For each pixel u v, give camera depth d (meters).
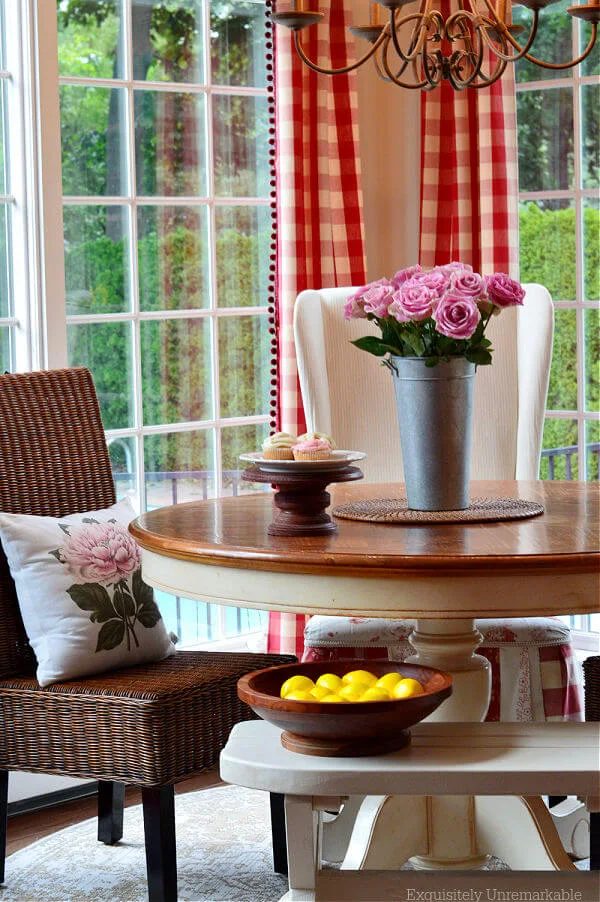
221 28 4.18
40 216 3.64
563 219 4.27
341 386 3.64
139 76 3.99
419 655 2.65
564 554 2.02
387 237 4.58
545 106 4.27
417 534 2.29
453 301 2.39
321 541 2.23
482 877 2.01
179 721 2.59
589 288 4.23
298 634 4.14
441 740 2.10
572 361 4.29
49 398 3.17
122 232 3.99
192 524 2.52
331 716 1.94
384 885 2.00
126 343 4.02
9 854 3.23
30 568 2.84
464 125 4.23
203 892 2.98
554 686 3.08
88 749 2.62
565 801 3.14
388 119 4.54
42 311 3.66
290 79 4.06
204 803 3.60
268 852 3.22
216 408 4.24
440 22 2.62
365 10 4.41
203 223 4.18
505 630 3.05
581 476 4.30
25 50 3.60
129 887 2.99
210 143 4.17
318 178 4.16
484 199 4.17
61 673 2.73
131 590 2.92
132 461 4.05
